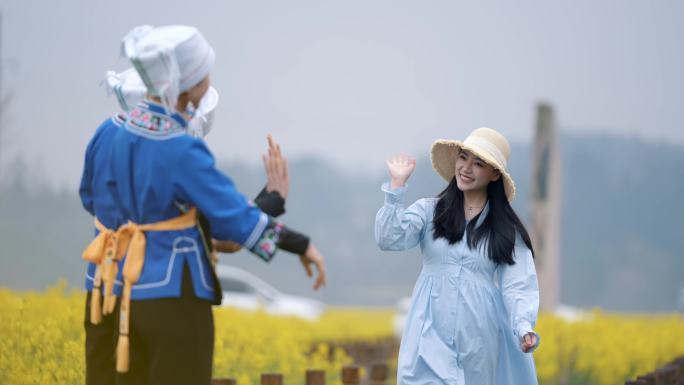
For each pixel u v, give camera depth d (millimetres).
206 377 10547
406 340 14055
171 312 10352
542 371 26484
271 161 11188
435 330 13906
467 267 13984
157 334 10320
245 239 10445
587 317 34156
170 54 10312
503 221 14047
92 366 10977
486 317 13906
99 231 10953
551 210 40562
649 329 34438
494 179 14117
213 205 10375
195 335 10445
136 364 10531
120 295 10562
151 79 10375
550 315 32812
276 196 11125
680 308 95500
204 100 12070
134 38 10719
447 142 14305
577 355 28531
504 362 14109
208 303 10641
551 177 40625
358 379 18688
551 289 40188
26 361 15891
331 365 24531
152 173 10398
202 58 10633
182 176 10375
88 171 11094
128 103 11500
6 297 21812
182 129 10586
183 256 10492
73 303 19500
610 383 28172
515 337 14094
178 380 10359
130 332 10469
